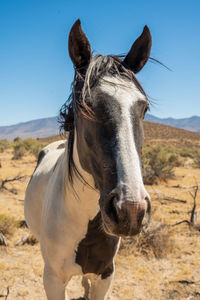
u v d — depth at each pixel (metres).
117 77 1.49
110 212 1.27
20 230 5.70
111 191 1.26
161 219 6.63
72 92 1.68
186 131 99.12
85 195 1.76
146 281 3.86
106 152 1.32
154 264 4.43
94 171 1.47
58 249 1.93
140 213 1.19
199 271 4.18
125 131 1.32
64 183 1.93
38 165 3.20
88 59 1.69
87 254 1.92
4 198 8.77
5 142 35.81
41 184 2.59
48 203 2.11
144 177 12.13
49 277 2.00
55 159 2.73
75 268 1.94
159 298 3.44
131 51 1.82
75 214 1.84
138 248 4.89
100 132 1.36
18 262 4.30
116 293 3.54
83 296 3.33
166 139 80.88
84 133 1.49
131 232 1.21
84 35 1.67
